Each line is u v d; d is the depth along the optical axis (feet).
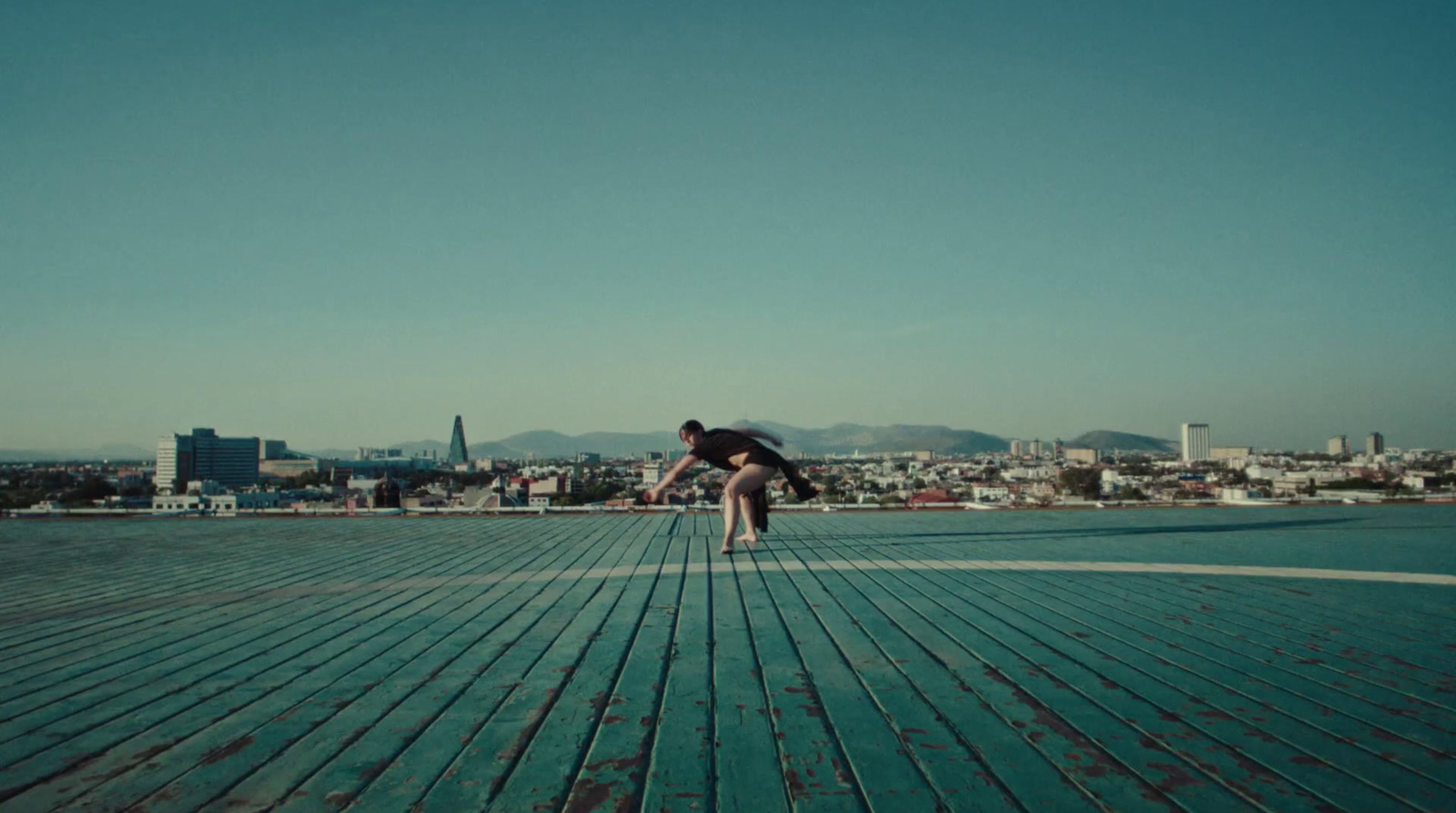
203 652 14.90
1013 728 10.27
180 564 28.37
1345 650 14.32
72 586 23.38
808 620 17.07
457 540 35.40
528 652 14.56
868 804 8.03
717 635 15.76
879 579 22.57
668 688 12.16
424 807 8.00
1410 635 15.47
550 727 10.47
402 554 30.58
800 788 8.45
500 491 188.03
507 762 9.23
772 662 13.66
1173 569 24.31
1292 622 16.74
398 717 10.89
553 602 19.65
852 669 13.16
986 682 12.35
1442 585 21.44
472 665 13.70
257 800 8.21
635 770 8.96
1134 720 10.56
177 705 11.57
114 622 17.92
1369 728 10.20
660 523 43.32
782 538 33.76
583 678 12.78
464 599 20.25
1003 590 20.72
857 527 38.65
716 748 9.64
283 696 11.98
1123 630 15.97
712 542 33.14
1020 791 8.32
